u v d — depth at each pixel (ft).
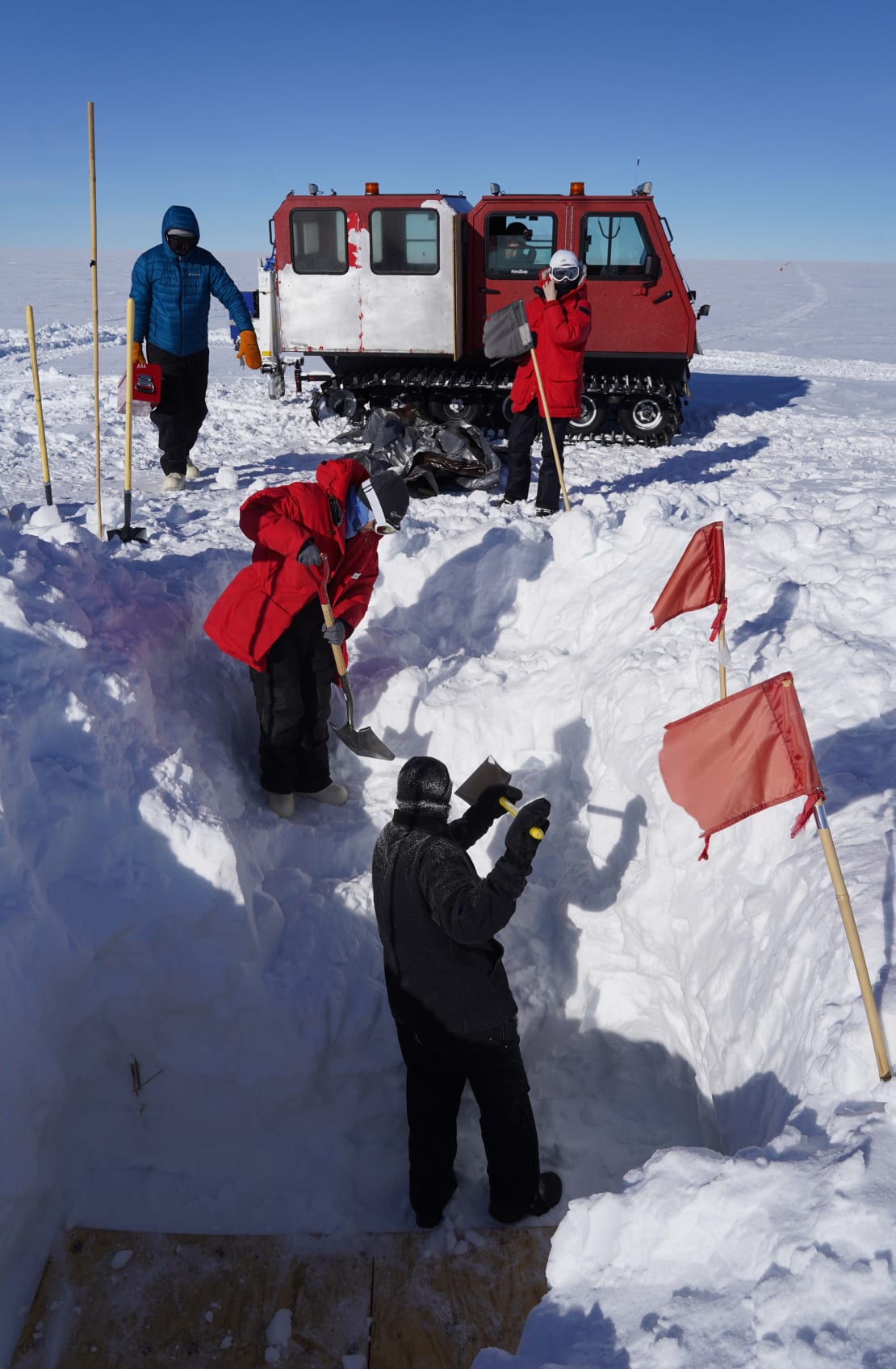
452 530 20.72
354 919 12.21
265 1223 10.31
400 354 36.27
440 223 34.73
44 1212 9.78
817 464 32.83
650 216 34.50
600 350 35.86
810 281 206.39
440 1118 9.84
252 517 12.55
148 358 24.57
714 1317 5.88
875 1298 5.46
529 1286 9.54
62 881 9.94
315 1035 10.88
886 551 15.43
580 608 17.43
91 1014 9.96
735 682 12.38
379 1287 9.55
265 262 41.93
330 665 13.69
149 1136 10.64
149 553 17.71
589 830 13.35
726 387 53.31
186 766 11.21
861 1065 7.08
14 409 39.70
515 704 15.69
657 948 11.30
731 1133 8.73
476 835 10.23
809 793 7.72
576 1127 11.32
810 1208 6.09
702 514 19.22
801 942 8.57
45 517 17.93
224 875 10.39
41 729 10.43
